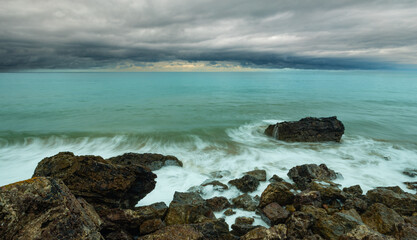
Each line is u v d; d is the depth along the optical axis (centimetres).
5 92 6825
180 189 1141
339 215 786
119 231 680
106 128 2583
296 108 4144
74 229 487
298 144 1972
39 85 10162
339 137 2014
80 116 3369
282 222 822
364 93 6738
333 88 8669
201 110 3925
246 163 1559
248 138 2189
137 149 1881
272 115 3488
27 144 1989
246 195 1017
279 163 1556
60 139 2119
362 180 1288
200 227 696
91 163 812
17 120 3059
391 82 12800
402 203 908
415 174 1347
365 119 3147
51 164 840
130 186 842
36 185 502
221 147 1928
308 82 13062
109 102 4872
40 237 441
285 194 946
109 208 763
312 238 694
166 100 5244
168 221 777
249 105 4478
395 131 2511
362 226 673
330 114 3556
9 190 464
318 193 945
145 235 657
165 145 1991
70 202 537
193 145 1988
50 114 3516
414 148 1902
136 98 5619
